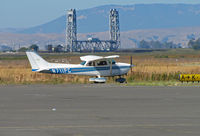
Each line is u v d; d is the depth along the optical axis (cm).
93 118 5253
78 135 4169
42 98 7725
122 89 9588
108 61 12106
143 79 12331
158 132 4306
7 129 4491
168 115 5484
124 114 5600
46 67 11800
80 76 13088
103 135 4166
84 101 7206
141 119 5159
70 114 5625
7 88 9938
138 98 7638
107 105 6625
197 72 14125
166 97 7781
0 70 15625
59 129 4484
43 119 5188
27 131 4372
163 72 13550
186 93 8556
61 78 12381
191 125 4709
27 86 10500
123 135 4159
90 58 12194
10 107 6412
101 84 11162
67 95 8262
